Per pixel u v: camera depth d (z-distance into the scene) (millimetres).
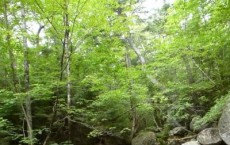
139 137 11734
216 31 8984
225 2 7629
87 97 12180
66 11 7910
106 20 8953
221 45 9500
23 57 9297
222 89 10664
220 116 9297
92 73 10867
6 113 10445
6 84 9984
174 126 12078
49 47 10719
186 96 11836
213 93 11328
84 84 11180
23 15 8523
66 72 10008
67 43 8508
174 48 10625
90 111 11477
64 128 11891
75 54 10125
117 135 11969
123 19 9961
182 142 10625
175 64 11820
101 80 10430
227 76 10828
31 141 8594
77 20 8547
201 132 9570
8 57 9070
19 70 10070
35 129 10594
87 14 8422
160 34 16203
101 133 11602
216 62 10375
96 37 10180
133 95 11445
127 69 10828
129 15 10695
